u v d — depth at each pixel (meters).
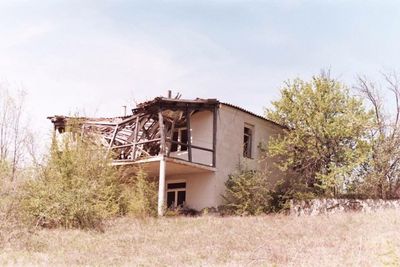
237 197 24.55
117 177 22.34
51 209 17.78
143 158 23.06
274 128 29.28
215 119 25.34
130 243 15.05
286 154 27.66
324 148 26.98
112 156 23.23
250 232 17.23
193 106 24.56
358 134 26.41
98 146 22.06
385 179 25.05
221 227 18.36
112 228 17.86
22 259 12.02
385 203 23.41
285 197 26.27
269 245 14.61
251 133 28.08
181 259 12.72
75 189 18.47
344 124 26.41
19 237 14.71
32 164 19.27
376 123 26.08
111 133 25.83
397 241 13.89
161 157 22.41
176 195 26.58
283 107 28.73
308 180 27.19
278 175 28.73
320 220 20.02
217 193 25.02
